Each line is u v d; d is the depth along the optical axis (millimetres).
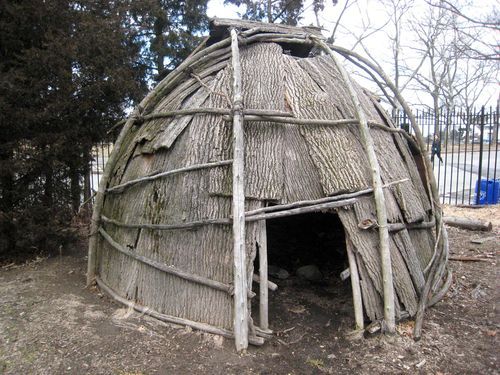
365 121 5066
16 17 6863
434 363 4160
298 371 4031
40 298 5621
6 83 6477
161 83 5836
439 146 14016
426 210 5941
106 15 8844
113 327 4730
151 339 4480
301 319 5188
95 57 7688
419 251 5551
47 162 7090
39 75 7059
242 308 4262
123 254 5453
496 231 9398
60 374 3928
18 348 4332
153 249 5000
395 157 5672
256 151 4844
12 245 7383
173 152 5113
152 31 13789
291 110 5227
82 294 5785
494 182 12727
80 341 4453
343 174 4891
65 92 7195
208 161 4840
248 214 4523
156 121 5629
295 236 8211
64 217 7762
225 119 4832
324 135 5121
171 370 3973
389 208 5062
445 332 4746
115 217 5754
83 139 7910
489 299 5695
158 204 5047
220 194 4668
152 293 4980
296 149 5031
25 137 7070
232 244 4570
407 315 4855
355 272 4691
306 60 6066
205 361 4105
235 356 4188
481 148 12461
